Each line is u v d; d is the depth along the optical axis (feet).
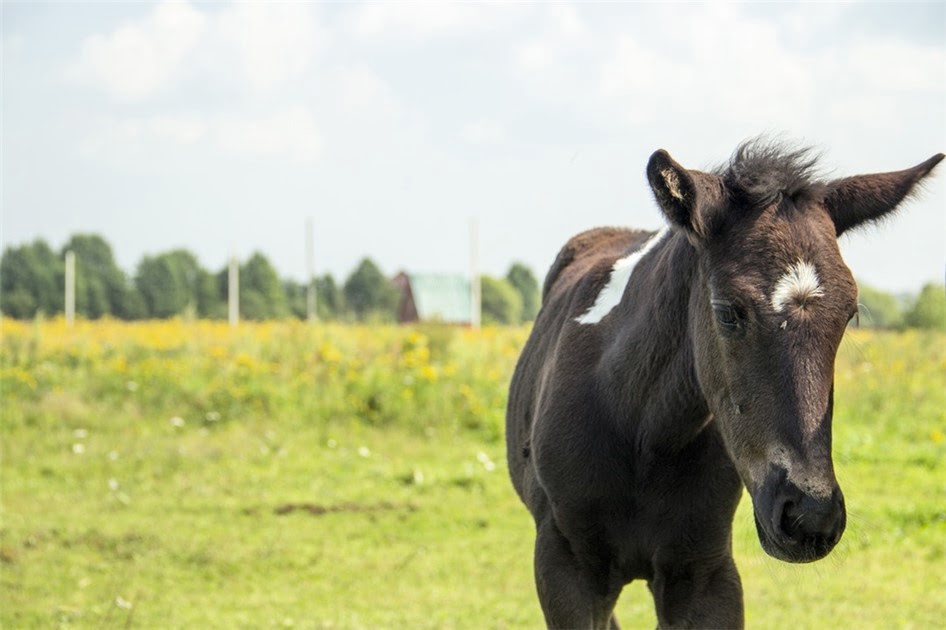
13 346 60.23
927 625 25.21
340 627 25.39
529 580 29.32
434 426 48.42
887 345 66.08
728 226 13.42
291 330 63.36
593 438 16.46
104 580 29.19
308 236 141.59
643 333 15.85
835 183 13.97
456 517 35.40
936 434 45.93
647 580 17.19
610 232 23.04
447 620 25.85
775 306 12.57
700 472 16.06
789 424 12.28
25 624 25.57
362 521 35.09
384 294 169.78
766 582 28.48
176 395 51.21
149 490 39.11
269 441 45.42
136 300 177.68
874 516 34.12
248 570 30.12
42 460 43.14
